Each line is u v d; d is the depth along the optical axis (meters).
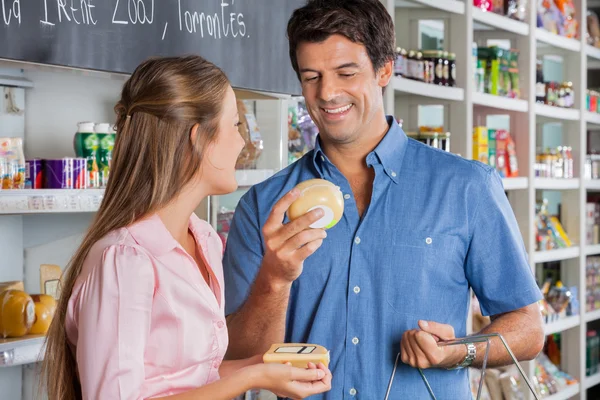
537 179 4.71
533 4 4.63
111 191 1.50
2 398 2.56
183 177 1.50
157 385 1.43
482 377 1.54
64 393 1.46
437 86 3.75
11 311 2.22
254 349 1.75
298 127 3.42
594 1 6.07
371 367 1.85
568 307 5.13
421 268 1.85
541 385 4.68
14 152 2.21
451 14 3.98
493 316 1.95
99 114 2.86
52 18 2.05
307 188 1.54
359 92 1.79
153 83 1.48
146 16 2.34
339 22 1.74
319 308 1.88
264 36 2.87
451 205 1.88
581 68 5.32
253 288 1.70
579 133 5.31
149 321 1.41
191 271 1.52
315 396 1.88
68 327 1.44
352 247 1.88
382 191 1.90
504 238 1.87
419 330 1.67
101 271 1.39
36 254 2.67
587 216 5.52
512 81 4.57
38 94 2.67
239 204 2.03
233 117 1.57
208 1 2.59
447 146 3.79
